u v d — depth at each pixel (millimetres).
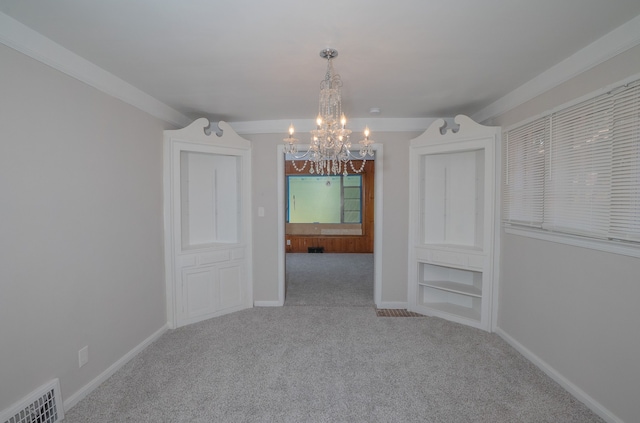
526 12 1623
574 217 2111
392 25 1744
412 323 3402
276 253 3934
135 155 2729
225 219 3898
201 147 3406
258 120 3824
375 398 2121
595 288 1955
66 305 2004
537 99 2531
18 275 1699
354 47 2002
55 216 1923
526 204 2660
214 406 2043
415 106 3293
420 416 1947
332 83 2482
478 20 1697
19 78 1697
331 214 8438
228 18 1663
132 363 2576
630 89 1712
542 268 2459
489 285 3139
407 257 3836
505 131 2986
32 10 1564
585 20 1701
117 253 2492
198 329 3246
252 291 3930
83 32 1789
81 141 2125
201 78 2494
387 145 3805
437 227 3766
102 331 2318
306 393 2178
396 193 3832
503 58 2170
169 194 3191
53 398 1884
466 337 3049
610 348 1850
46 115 1860
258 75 2441
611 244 1817
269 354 2725
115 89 2443
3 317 1627
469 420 1907
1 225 1615
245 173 3805
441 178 3730
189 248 3459
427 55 2119
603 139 1878
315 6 1559
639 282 1684
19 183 1702
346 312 3746
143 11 1588
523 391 2184
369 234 8234
